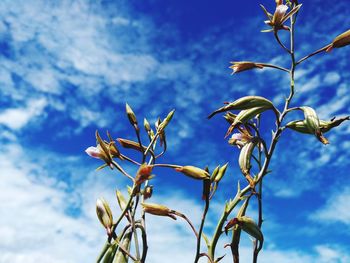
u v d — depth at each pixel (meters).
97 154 0.27
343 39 0.29
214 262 0.28
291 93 0.29
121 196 0.28
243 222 0.27
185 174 0.26
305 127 0.28
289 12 0.29
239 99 0.28
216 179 0.28
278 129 0.28
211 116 0.28
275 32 0.30
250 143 0.29
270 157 0.28
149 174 0.26
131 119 0.28
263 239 0.28
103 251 0.25
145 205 0.27
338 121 0.28
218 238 0.28
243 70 0.31
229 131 0.29
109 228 0.26
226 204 0.28
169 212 0.27
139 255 0.26
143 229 0.27
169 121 0.29
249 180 0.28
